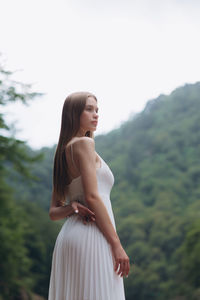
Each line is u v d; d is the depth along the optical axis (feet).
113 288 7.79
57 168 8.59
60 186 8.55
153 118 290.15
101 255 7.79
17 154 36.65
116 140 285.64
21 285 88.22
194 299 121.90
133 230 182.39
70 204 8.20
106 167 8.43
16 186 174.70
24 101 28.22
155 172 235.40
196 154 246.47
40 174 188.14
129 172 244.83
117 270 7.84
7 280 84.02
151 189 223.51
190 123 268.21
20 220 79.41
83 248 7.84
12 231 70.85
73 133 8.54
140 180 235.81
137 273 157.38
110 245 7.91
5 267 80.28
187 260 122.93
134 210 204.54
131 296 153.38
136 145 268.41
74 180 8.26
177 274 146.30
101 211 7.76
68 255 7.97
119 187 233.14
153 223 183.83
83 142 8.10
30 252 120.67
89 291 7.69
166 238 170.91
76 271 7.84
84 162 7.96
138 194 222.48
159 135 266.16
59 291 8.07
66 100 8.73
